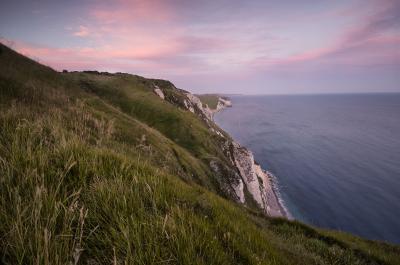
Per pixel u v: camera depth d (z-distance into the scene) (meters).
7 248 1.97
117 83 75.25
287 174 90.25
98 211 2.66
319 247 9.26
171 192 3.72
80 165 3.42
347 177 85.56
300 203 68.81
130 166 4.05
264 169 95.25
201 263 2.38
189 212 3.33
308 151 118.00
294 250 6.59
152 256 2.22
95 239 2.33
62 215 2.45
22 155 3.27
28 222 2.14
